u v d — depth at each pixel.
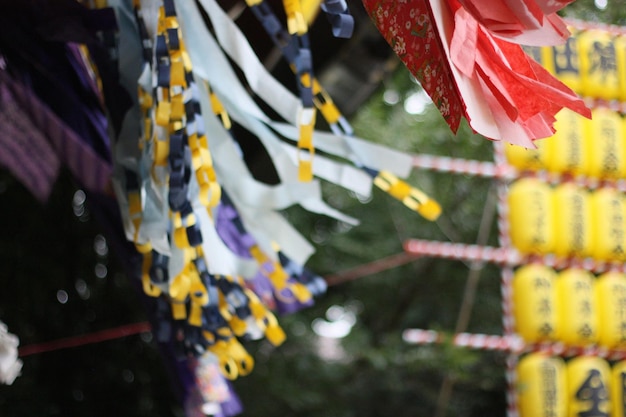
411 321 7.90
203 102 2.27
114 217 2.59
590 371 5.85
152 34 2.13
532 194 5.89
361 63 5.34
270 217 2.36
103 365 5.96
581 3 6.93
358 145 2.34
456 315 7.81
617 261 6.02
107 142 2.47
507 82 1.96
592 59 6.09
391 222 8.16
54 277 5.85
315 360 7.29
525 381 5.78
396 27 2.02
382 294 8.05
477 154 7.71
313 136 2.35
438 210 2.38
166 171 2.08
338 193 8.21
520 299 5.87
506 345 5.86
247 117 2.33
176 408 6.11
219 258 2.17
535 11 1.77
